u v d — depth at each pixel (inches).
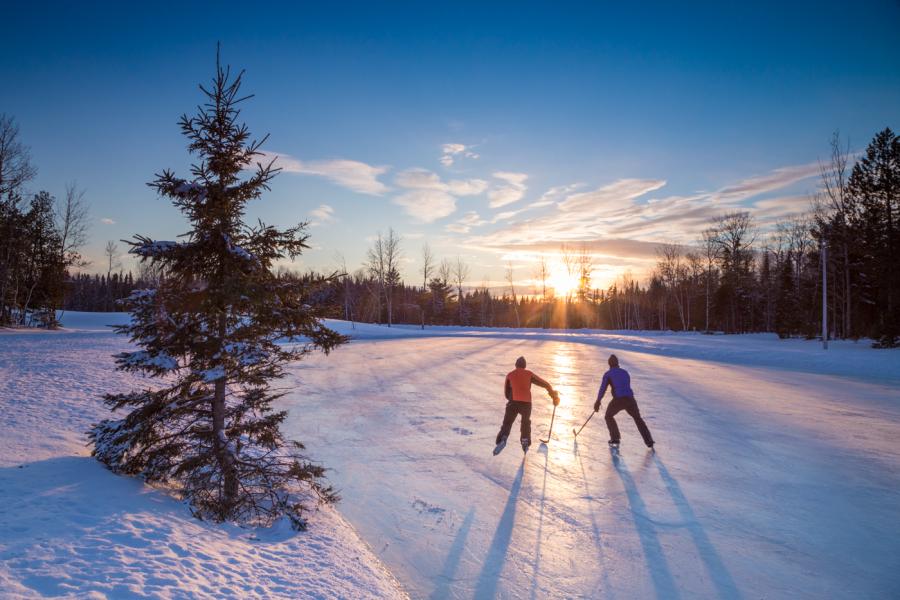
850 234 1481.3
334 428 396.2
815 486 261.4
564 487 261.4
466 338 1731.1
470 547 194.2
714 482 267.6
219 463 202.2
